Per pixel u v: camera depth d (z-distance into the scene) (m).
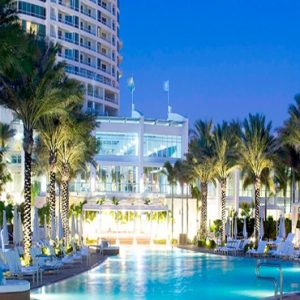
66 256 34.34
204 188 58.88
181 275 28.86
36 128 38.59
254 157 49.06
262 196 85.75
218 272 30.45
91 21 102.62
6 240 34.38
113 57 110.69
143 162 79.81
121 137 79.94
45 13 93.75
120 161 79.06
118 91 111.25
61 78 32.62
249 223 64.44
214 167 56.00
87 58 103.25
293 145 49.38
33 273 24.30
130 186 79.25
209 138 58.69
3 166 63.56
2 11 19.34
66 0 98.50
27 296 15.69
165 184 80.69
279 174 61.03
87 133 43.88
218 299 20.56
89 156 51.06
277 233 59.25
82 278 26.97
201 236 58.50
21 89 29.72
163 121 81.88
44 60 30.03
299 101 47.88
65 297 20.41
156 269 32.19
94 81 102.06
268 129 49.75
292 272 30.72
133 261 38.41
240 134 51.88
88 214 68.19
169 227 70.69
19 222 34.31
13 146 82.06
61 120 38.25
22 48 18.64
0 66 18.66
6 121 80.50
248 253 43.22
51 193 39.81
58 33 96.81
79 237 47.81
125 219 70.12
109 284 24.56
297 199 68.44
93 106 102.06
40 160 48.56
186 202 71.94
